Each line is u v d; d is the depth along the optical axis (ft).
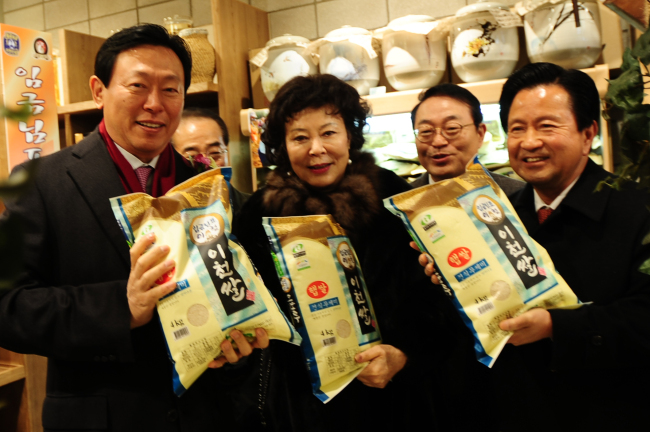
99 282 4.03
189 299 3.42
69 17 12.27
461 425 4.46
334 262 3.98
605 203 3.94
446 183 3.80
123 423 3.88
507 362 4.07
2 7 13.02
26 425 6.50
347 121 4.48
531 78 4.09
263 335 3.50
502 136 7.74
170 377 4.02
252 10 9.71
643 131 2.59
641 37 2.61
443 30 7.59
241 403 4.66
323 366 3.80
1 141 6.84
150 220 3.56
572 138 3.94
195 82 8.52
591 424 3.78
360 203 4.27
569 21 6.75
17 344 3.76
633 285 3.76
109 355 3.66
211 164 6.04
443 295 4.30
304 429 4.23
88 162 4.28
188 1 11.02
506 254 3.58
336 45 7.91
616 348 3.53
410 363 4.15
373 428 4.35
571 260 3.98
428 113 6.05
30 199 4.06
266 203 4.46
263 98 9.12
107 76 4.23
